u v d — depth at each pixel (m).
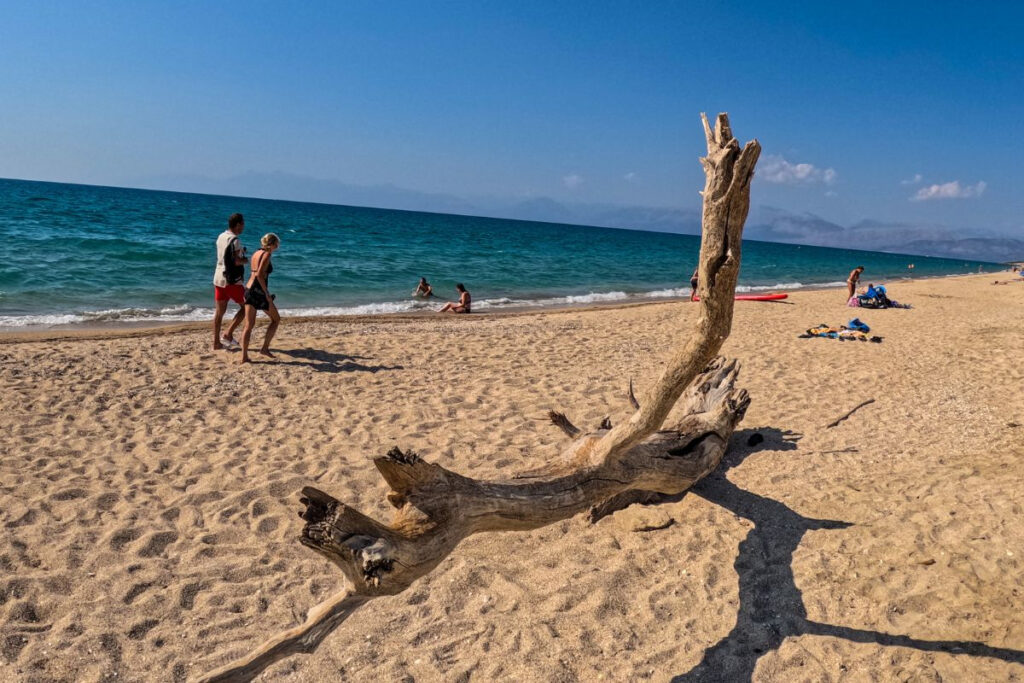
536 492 3.89
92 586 4.06
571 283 29.23
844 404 8.23
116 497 5.09
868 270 61.03
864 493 5.34
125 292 17.33
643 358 10.88
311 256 31.48
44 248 24.31
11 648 3.52
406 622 3.94
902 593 4.07
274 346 10.17
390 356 10.07
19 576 4.05
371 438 6.63
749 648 3.71
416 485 3.32
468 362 10.01
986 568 4.21
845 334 12.91
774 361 10.77
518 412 7.65
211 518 4.91
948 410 7.80
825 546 4.63
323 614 3.01
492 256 40.94
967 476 5.48
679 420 5.87
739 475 5.97
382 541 2.97
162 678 3.39
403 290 22.97
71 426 6.48
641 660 3.63
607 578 4.32
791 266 59.22
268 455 6.07
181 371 8.59
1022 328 13.32
